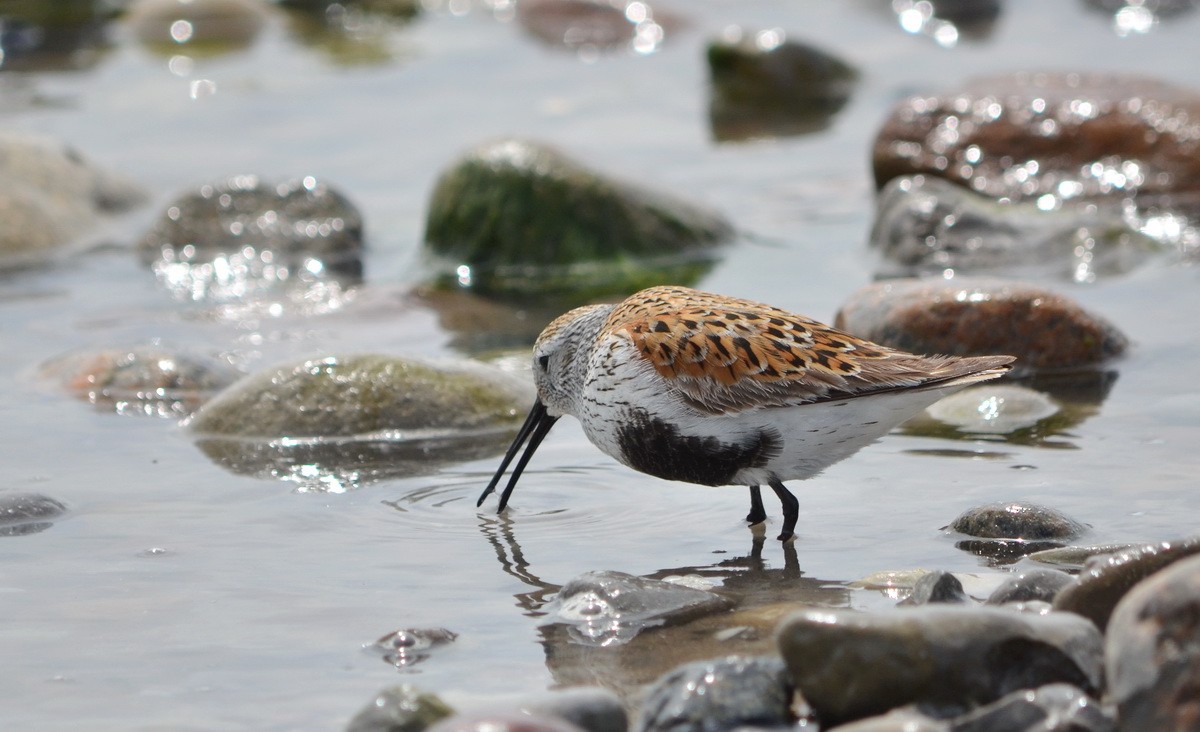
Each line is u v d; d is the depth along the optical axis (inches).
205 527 408.5
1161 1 1264.8
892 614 282.7
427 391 494.6
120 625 342.0
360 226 762.2
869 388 372.2
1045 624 284.2
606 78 1147.9
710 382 382.0
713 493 432.5
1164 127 749.9
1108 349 534.0
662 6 1323.8
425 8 1424.7
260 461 465.4
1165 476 419.2
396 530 406.0
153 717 297.3
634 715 289.1
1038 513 380.8
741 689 282.8
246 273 722.8
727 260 715.4
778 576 363.6
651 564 377.1
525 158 733.9
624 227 721.6
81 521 413.1
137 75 1167.0
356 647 328.2
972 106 788.6
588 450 474.9
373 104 1065.5
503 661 318.0
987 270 664.4
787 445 380.5
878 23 1310.3
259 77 1156.5
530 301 669.3
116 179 842.2
